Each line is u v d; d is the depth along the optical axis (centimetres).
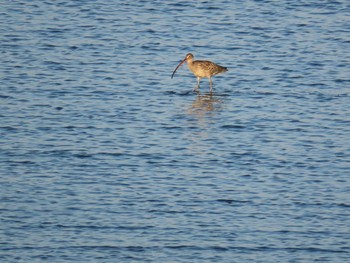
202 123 3366
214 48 4122
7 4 4597
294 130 3316
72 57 3988
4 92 3606
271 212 2727
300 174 2972
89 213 2698
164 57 4022
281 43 4178
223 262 2469
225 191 2852
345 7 4625
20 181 2888
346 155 3111
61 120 3366
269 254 2511
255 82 3769
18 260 2453
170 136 3256
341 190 2862
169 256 2492
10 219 2653
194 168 3009
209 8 4594
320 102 3566
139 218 2678
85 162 3030
